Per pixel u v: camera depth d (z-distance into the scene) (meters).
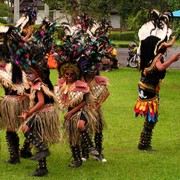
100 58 8.09
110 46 8.59
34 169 7.98
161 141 10.05
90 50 7.97
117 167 8.10
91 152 7.82
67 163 8.31
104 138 10.22
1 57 7.89
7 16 45.22
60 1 29.08
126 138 10.26
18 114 8.07
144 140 9.25
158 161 8.49
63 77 7.96
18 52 7.57
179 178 7.48
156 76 9.03
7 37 7.64
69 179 7.40
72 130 7.93
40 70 7.60
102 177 7.52
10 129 8.11
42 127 7.54
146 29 9.02
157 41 8.88
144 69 9.06
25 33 8.59
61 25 8.27
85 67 8.06
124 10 28.16
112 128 11.20
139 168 8.05
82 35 8.04
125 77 21.59
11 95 8.12
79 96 7.82
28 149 8.59
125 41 52.56
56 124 7.70
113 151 9.22
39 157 7.43
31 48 7.57
